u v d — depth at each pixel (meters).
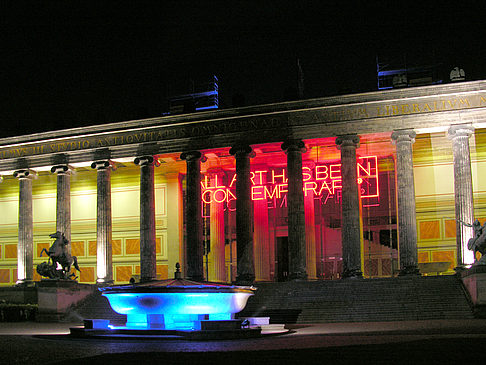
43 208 77.81
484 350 22.22
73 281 55.03
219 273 68.00
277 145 60.41
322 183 68.38
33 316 54.78
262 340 29.89
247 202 59.09
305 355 22.28
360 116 57.19
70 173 65.88
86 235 75.44
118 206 74.62
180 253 71.62
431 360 19.92
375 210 67.38
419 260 64.06
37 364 22.05
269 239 69.69
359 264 55.69
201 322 31.75
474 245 46.81
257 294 53.28
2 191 79.38
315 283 53.41
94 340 31.48
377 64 66.12
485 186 62.50
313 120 58.38
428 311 45.75
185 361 21.41
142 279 60.69
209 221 72.00
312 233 65.06
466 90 54.75
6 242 78.50
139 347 27.20
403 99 56.16
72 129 64.81
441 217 64.00
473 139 63.03
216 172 69.69
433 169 64.88
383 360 20.30
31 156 66.56
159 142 62.31
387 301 48.12
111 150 63.91
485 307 43.62
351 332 34.06
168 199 72.75
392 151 64.56
